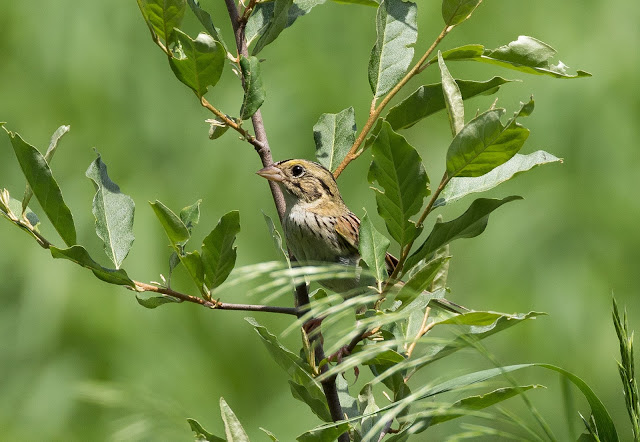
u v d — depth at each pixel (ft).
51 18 39.45
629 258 37.45
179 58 19.07
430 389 14.53
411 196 17.01
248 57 19.89
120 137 38.55
